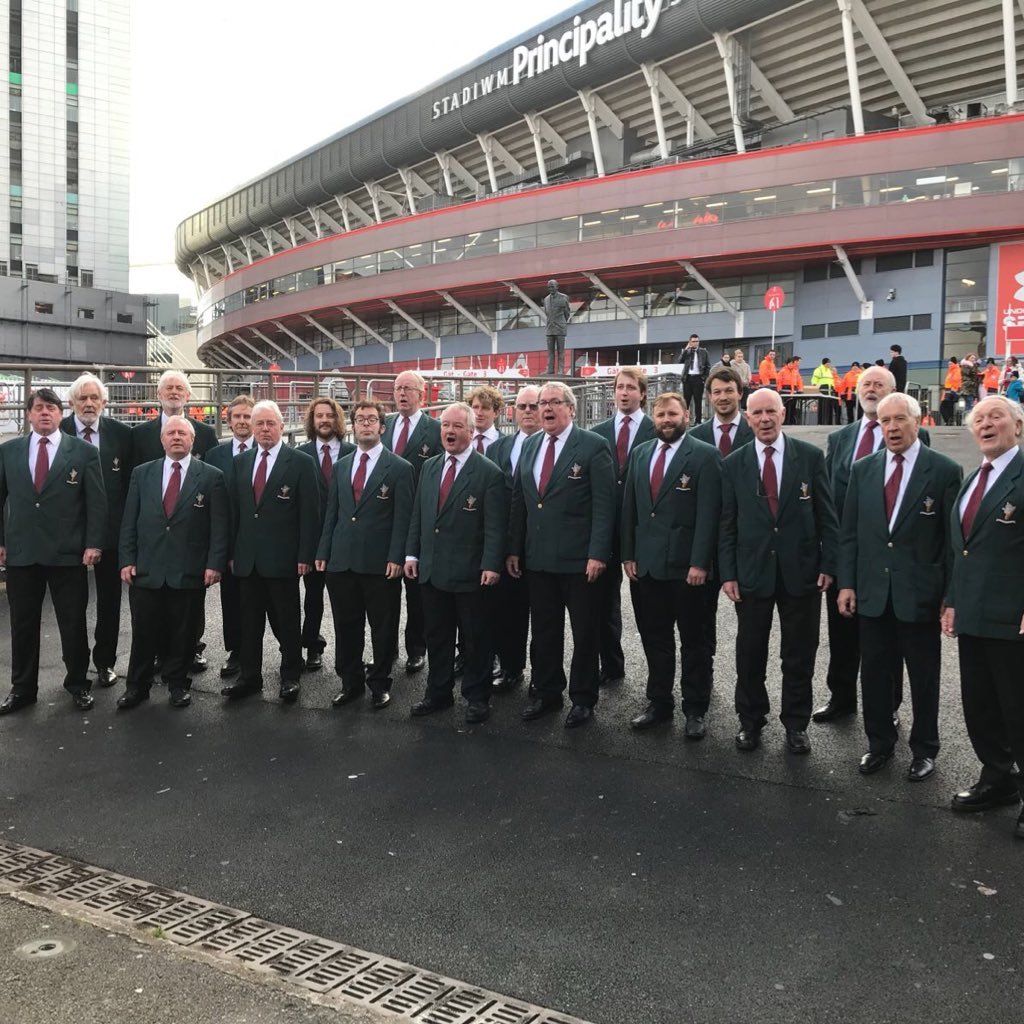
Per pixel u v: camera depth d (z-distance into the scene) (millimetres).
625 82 48125
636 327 46281
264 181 74500
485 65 53188
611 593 6375
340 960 3064
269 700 6125
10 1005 2760
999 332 35500
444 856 3828
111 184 77812
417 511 5887
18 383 10359
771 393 5066
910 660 4668
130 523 6090
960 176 34875
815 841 3932
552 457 5660
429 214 51281
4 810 4363
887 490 4695
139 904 3449
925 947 3117
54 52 74750
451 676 5918
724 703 5906
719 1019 2752
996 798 4250
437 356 56562
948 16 38156
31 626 5992
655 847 3889
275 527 6102
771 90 44938
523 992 2889
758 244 38906
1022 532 4062
